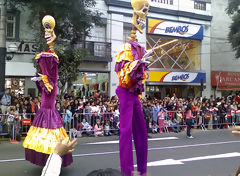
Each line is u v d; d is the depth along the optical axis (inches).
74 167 257.1
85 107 466.9
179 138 438.9
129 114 165.8
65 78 492.4
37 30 550.6
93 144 378.0
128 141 162.6
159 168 259.1
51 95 230.5
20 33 598.5
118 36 685.3
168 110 545.6
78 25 534.9
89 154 313.1
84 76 656.4
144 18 175.9
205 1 821.2
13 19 592.4
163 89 777.6
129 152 161.9
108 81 684.1
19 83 600.4
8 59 578.6
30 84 607.2
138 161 172.4
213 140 421.1
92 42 644.1
